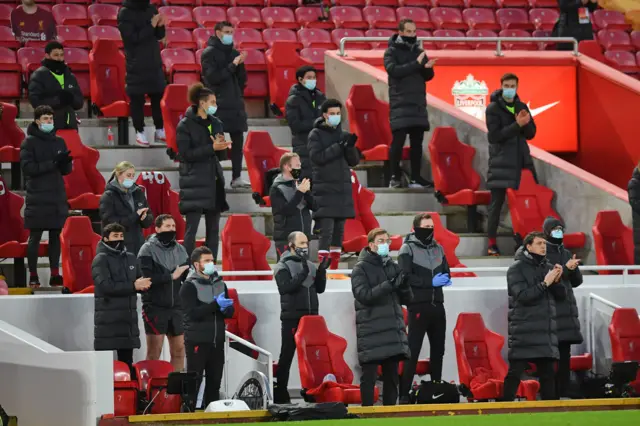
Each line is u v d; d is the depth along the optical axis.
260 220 53.00
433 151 55.03
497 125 51.12
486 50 68.25
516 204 52.47
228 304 37.03
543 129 62.47
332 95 62.25
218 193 44.97
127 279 38.28
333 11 77.44
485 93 62.00
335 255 46.97
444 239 49.03
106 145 56.47
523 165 52.91
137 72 55.28
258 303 43.25
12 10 65.88
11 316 41.50
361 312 37.53
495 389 40.72
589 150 62.47
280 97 62.06
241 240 46.50
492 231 52.25
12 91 60.00
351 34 73.12
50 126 44.94
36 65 60.12
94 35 68.81
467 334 42.56
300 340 40.12
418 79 53.75
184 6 76.12
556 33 71.12
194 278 37.19
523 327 40.03
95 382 30.20
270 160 53.22
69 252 44.41
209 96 44.12
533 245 40.09
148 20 55.25
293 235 40.53
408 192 55.28
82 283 44.66
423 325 39.81
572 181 53.59
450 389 38.41
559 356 41.12
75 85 52.22
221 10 75.31
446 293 44.66
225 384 40.50
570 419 31.47
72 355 30.17
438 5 81.06
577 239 52.72
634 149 60.41
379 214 53.62
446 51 62.19
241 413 31.09
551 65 62.59
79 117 62.19
